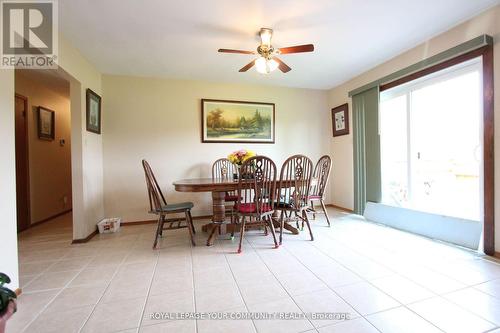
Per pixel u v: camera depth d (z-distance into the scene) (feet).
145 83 11.64
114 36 7.88
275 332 3.94
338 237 8.77
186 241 8.67
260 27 7.57
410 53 9.21
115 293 5.22
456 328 3.97
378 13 6.95
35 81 11.43
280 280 5.68
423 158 9.46
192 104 12.26
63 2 6.11
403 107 10.27
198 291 5.24
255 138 13.19
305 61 10.29
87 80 9.62
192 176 12.24
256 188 7.57
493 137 6.88
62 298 5.05
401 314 4.36
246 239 8.77
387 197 11.10
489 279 5.57
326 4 6.50
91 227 9.57
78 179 8.87
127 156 11.39
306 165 8.38
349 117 12.82
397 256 7.00
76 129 8.89
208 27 7.51
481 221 7.23
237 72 11.34
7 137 5.09
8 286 5.03
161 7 6.48
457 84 8.24
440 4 6.59
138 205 11.51
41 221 11.87
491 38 6.75
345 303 4.73
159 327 4.11
